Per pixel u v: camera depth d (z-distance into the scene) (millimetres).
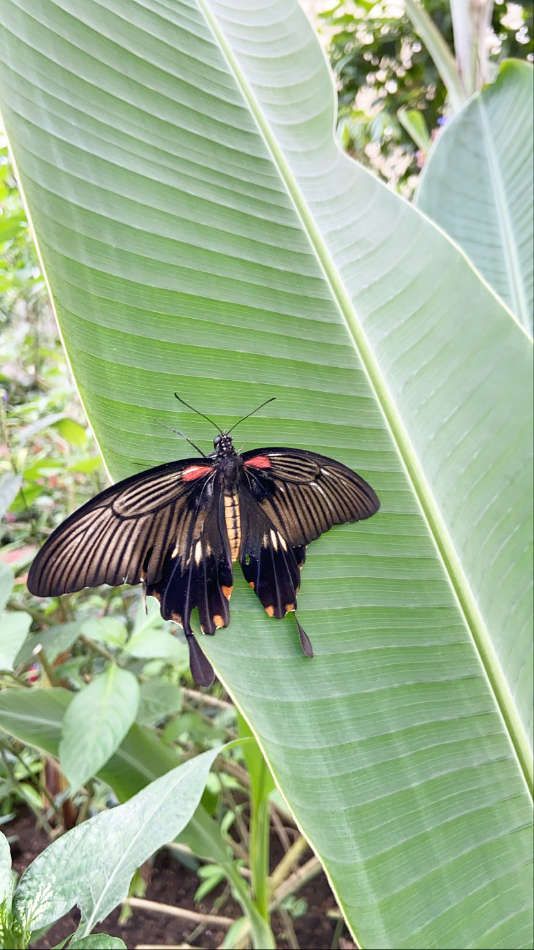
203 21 482
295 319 456
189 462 411
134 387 431
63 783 614
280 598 423
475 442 464
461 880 406
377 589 440
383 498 451
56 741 506
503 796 420
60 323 419
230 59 479
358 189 491
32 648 528
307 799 404
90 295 426
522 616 450
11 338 702
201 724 591
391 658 430
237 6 501
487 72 668
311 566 438
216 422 441
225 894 636
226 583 421
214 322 445
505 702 433
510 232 606
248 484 428
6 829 658
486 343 476
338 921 626
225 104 471
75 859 371
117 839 375
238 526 422
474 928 402
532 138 615
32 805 573
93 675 628
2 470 612
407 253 483
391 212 489
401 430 457
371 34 1379
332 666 424
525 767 425
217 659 416
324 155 494
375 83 1442
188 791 388
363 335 462
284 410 449
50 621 573
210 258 448
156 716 555
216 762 612
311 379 454
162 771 538
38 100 431
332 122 500
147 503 404
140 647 526
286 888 606
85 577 398
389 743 417
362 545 445
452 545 449
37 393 748
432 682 430
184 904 649
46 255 419
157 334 436
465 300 480
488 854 411
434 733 422
